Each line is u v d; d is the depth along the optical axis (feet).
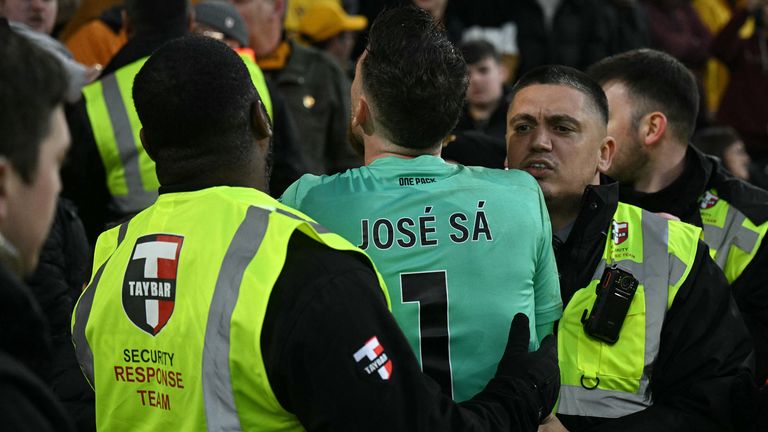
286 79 30.48
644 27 45.14
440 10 39.50
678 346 15.51
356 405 10.78
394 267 12.47
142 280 11.98
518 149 15.49
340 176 13.16
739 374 15.46
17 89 8.71
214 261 11.49
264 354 11.00
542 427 14.38
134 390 11.98
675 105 18.54
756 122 44.96
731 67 45.55
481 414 11.61
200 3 27.35
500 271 12.66
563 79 15.46
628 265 15.62
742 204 18.88
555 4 44.01
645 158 18.78
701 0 53.98
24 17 26.32
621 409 15.08
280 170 24.79
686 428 15.07
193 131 11.95
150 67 12.07
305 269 11.18
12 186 8.74
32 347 8.68
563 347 15.35
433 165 13.04
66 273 20.26
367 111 13.17
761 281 18.33
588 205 15.58
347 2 41.11
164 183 12.37
